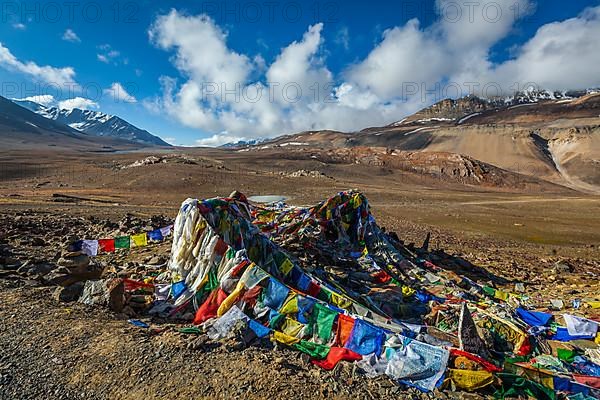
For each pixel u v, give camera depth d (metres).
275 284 7.42
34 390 4.89
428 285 12.62
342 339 6.42
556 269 19.02
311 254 13.09
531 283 15.68
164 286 8.63
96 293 7.70
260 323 6.90
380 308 9.68
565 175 192.38
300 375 5.46
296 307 7.09
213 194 52.78
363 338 6.26
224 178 66.94
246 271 7.64
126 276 9.66
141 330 6.58
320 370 5.68
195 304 7.85
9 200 31.50
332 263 13.05
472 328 7.11
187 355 5.74
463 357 6.07
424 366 5.73
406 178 123.94
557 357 7.82
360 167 130.38
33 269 9.42
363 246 14.82
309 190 65.19
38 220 19.22
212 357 5.75
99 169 75.31
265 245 10.23
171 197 46.88
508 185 139.25
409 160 155.75
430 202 65.25
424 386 5.51
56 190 47.56
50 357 5.56
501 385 5.64
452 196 81.44
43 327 6.40
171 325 6.96
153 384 5.06
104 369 5.34
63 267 8.83
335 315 6.72
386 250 14.65
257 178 71.50
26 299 7.51
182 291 8.20
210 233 8.63
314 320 6.85
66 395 4.83
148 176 61.25
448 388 5.57
